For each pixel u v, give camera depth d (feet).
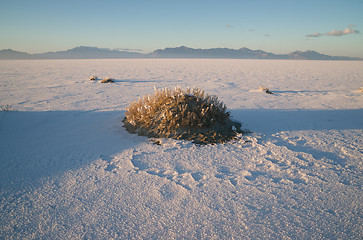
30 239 6.11
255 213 7.18
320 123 18.94
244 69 157.99
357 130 16.78
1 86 54.19
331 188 8.70
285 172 10.11
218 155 12.15
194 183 9.15
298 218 6.92
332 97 37.29
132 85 58.29
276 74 110.42
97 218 7.01
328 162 11.08
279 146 13.26
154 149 13.04
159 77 87.45
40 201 7.95
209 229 6.43
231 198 8.07
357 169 10.34
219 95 40.83
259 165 10.91
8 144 13.39
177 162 11.27
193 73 113.60
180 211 7.32
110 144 13.96
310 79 83.10
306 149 12.86
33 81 67.51
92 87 52.80
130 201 7.93
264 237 6.08
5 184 9.09
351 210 7.29
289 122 19.24
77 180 9.48
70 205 7.71
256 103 31.24
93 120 20.10
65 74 100.17
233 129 16.01
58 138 14.90
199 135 14.71
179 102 16.98
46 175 9.92
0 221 6.85
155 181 9.35
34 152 12.46
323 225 6.57
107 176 9.82
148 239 6.06
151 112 16.58
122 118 20.77
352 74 110.32
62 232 6.39
